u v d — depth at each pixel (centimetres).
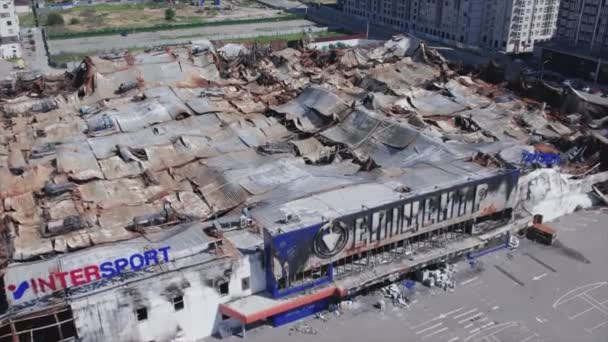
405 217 6044
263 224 5547
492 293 6050
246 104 10250
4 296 5172
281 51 13762
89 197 6838
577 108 10288
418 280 6284
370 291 6091
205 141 8394
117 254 5272
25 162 7662
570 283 6219
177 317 5191
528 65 16638
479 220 6869
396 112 9681
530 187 7162
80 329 4778
